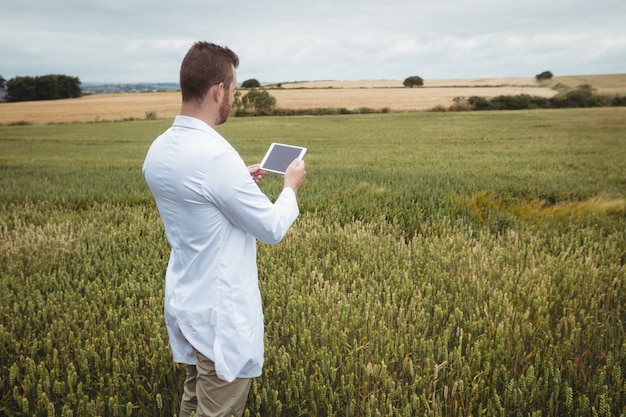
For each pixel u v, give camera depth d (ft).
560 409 8.82
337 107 214.28
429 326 11.68
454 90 295.89
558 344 10.25
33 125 168.86
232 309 6.64
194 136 6.40
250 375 7.13
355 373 9.45
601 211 27.09
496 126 130.62
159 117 193.77
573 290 13.35
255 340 6.97
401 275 14.92
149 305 13.41
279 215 6.66
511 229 23.40
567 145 86.69
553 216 25.46
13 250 19.36
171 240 6.90
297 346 10.59
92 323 11.85
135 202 32.78
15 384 9.88
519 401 8.38
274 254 17.88
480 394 8.80
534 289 13.64
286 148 8.13
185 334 6.83
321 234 20.57
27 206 30.68
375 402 8.14
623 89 233.14
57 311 12.38
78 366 10.23
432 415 7.87
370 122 154.71
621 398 8.68
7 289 14.25
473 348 9.68
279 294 13.76
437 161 64.75
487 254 17.48
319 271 16.08
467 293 13.23
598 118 141.59
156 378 9.78
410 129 130.21
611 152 75.20
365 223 24.76
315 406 8.40
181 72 6.48
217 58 6.46
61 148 102.22
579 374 9.54
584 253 17.92
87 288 14.32
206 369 6.97
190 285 6.75
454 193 31.19
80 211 30.07
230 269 6.62
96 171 57.52
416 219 24.70
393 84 376.27
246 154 83.10
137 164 70.49
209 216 6.42
